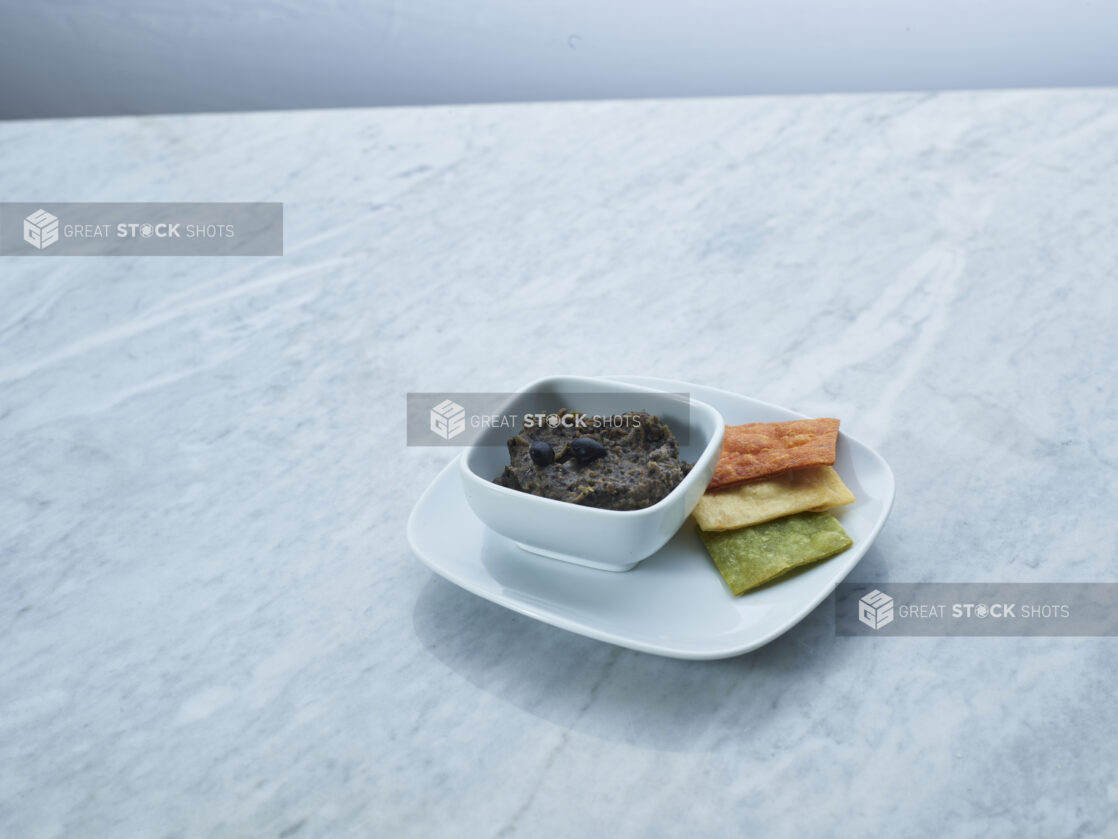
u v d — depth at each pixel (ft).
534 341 3.49
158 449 3.07
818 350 3.31
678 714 2.08
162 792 2.00
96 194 4.63
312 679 2.22
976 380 3.09
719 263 3.85
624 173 4.57
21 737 2.14
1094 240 3.77
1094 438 2.81
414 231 4.24
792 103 5.08
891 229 3.97
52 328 3.74
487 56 7.63
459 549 2.40
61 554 2.66
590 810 1.90
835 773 1.94
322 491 2.84
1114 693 2.07
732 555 2.29
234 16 7.67
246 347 3.56
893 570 2.41
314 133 5.10
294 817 1.93
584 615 2.19
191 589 2.52
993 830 1.83
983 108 4.88
